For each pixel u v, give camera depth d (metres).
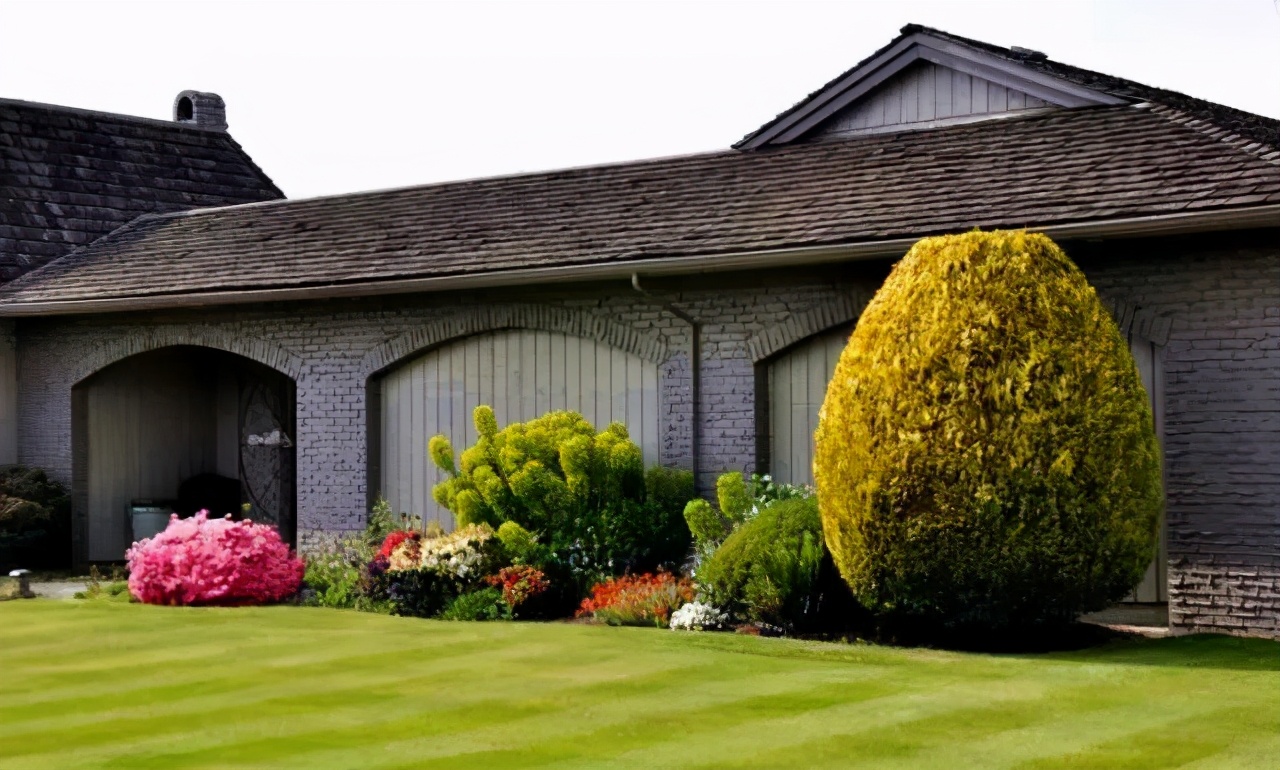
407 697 9.77
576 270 14.69
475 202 17.89
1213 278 11.96
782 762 7.84
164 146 23.06
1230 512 11.86
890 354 11.27
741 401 14.39
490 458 14.63
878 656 11.02
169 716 9.28
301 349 17.31
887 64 16.08
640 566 14.02
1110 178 12.99
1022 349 10.94
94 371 19.09
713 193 15.81
